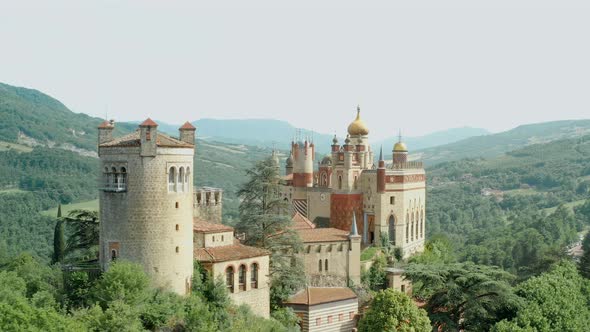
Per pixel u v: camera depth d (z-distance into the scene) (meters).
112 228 90.38
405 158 162.75
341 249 130.88
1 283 83.75
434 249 166.38
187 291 92.50
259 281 104.25
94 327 76.56
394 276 135.12
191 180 94.06
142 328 80.75
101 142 93.31
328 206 154.75
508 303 112.00
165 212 90.06
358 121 165.75
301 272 116.56
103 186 91.88
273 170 116.88
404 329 101.25
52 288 88.81
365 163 158.25
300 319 111.69
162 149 89.69
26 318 68.50
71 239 119.31
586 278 138.62
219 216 121.44
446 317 111.69
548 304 110.94
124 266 84.88
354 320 119.19
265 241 114.31
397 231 150.62
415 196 158.62
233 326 87.94
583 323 111.19
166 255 90.25
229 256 99.56
